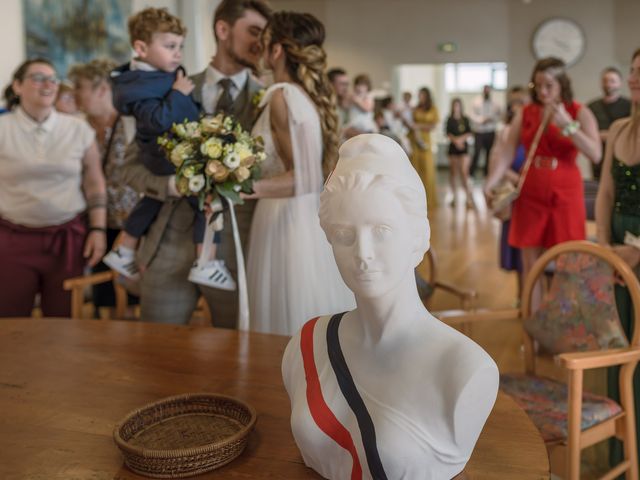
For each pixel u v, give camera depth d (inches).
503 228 183.0
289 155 91.6
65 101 167.6
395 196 42.9
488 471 49.6
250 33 99.2
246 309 89.6
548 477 49.1
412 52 524.4
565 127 142.5
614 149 105.7
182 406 57.7
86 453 54.1
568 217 150.3
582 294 93.7
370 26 526.3
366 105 312.3
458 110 430.6
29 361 74.9
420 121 427.2
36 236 134.0
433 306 202.8
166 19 98.0
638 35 486.6
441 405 42.6
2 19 223.5
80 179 138.2
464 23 514.3
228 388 66.3
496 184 163.2
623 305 102.0
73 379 69.6
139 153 102.2
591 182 187.0
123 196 153.8
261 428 57.2
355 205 42.7
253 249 95.7
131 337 82.4
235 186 84.0
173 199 99.6
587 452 106.7
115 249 104.1
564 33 497.7
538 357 158.7
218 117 83.8
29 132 130.7
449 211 414.3
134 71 98.1
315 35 91.1
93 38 271.9
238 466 50.9
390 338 44.5
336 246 44.3
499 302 205.6
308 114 88.9
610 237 109.3
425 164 429.7
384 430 43.3
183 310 102.3
